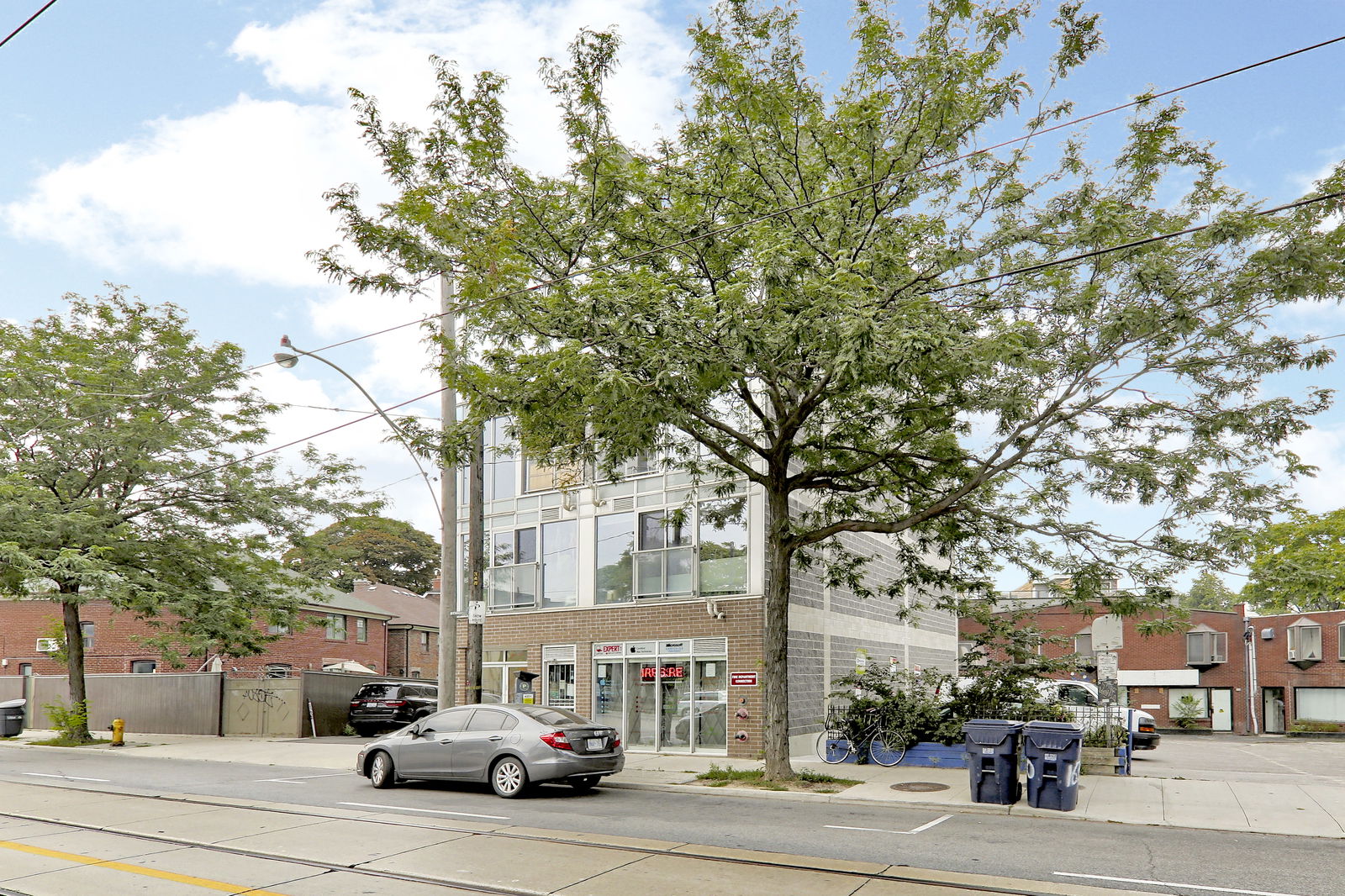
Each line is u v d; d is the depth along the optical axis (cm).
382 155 1454
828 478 1725
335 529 5428
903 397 1609
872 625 2620
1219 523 1417
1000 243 1416
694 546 2175
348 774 1817
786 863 972
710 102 1515
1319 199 1117
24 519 2339
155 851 1038
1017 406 1366
